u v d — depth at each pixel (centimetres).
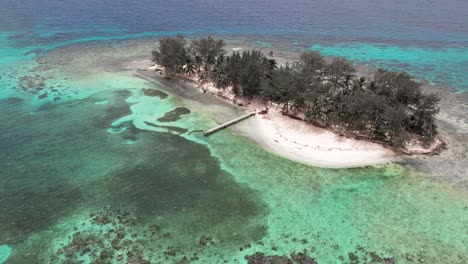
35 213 4572
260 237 4234
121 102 7788
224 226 4394
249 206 4734
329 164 5634
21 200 4797
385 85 6525
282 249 4072
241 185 5156
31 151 5903
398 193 4978
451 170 5472
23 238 4184
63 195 4909
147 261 3878
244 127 6788
